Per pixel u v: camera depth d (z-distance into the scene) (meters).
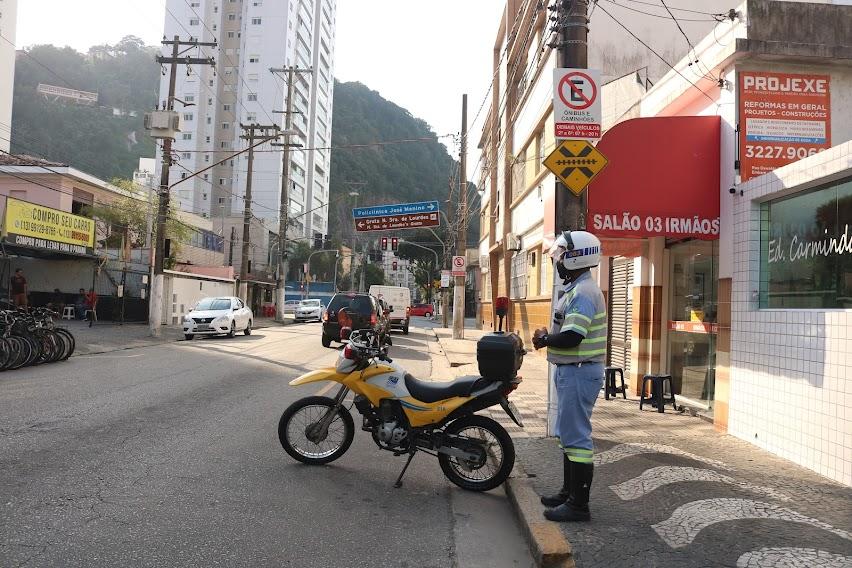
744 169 7.38
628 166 7.85
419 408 5.38
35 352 12.59
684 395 9.44
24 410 7.91
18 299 20.39
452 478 5.48
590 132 6.78
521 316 23.67
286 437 5.96
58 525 4.18
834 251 5.70
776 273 6.64
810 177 5.86
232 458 6.05
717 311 7.69
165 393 9.51
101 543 3.93
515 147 25.64
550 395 7.10
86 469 5.46
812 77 7.51
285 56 78.62
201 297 33.47
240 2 80.25
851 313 5.21
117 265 29.14
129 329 24.12
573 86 6.79
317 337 24.14
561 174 6.70
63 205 29.98
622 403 9.76
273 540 4.13
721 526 4.27
